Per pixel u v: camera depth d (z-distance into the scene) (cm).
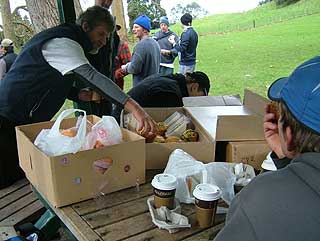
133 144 139
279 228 60
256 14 1455
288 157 70
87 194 132
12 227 175
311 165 62
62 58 189
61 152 129
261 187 66
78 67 183
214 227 117
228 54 908
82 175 130
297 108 63
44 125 167
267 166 134
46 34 197
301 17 1231
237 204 69
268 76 670
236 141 156
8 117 205
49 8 471
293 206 60
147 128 163
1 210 188
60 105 221
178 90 234
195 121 182
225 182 135
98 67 257
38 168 137
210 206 115
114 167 136
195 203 119
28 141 144
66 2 240
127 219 121
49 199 132
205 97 231
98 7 214
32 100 207
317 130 60
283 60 775
